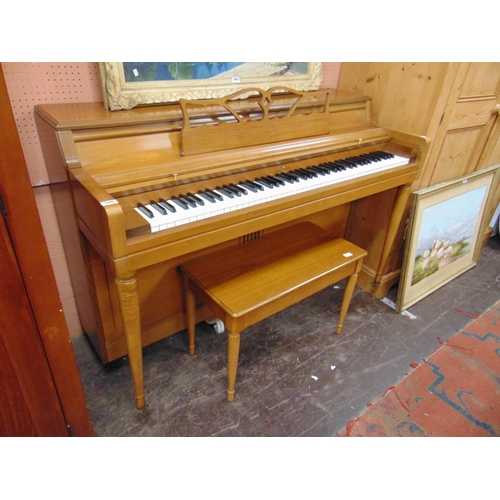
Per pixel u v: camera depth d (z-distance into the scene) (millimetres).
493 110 2025
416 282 2148
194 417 1460
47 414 1105
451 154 1985
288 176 1459
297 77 1701
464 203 2242
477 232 2473
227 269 1474
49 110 1217
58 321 988
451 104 1743
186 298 1576
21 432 1081
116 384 1586
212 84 1457
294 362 1736
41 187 1425
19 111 1275
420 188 1962
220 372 1669
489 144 2191
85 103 1368
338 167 1576
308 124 1569
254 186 1348
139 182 1161
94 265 1351
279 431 1424
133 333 1247
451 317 2078
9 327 913
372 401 1563
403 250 2172
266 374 1666
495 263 2641
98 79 1376
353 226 2262
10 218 805
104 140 1149
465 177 2146
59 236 1558
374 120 1938
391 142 1855
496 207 2768
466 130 1964
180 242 1132
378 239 2115
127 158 1188
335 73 2041
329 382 1644
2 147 739
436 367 1742
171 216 1111
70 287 1700
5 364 950
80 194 1078
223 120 1399
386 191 1976
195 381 1617
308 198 1405
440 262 2275
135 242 1032
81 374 1627
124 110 1286
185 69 1388
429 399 1581
